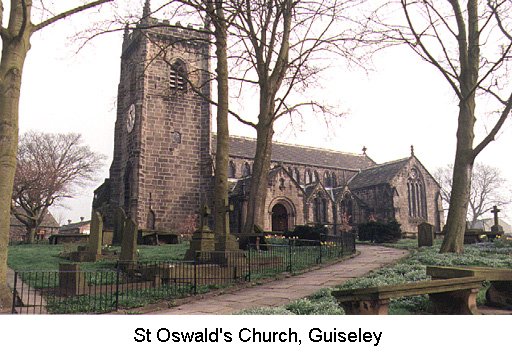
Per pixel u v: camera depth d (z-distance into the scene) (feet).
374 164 202.28
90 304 33.63
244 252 51.01
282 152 176.14
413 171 167.94
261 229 69.67
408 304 27.04
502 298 26.02
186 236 114.93
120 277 46.39
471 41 63.41
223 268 45.62
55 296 37.47
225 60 70.13
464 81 62.44
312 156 185.06
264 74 74.28
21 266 54.65
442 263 47.09
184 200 124.16
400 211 157.58
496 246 68.18
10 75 34.40
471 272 23.29
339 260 58.80
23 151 164.14
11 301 32.24
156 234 92.02
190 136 128.26
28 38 36.09
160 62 126.82
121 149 133.80
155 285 41.22
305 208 142.72
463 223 58.85
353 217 160.56
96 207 135.13
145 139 121.70
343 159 195.31
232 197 127.95
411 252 64.28
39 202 147.43
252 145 165.89
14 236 207.41
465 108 61.16
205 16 74.38
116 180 131.23
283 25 76.69
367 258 60.80
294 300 33.22
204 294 38.19
